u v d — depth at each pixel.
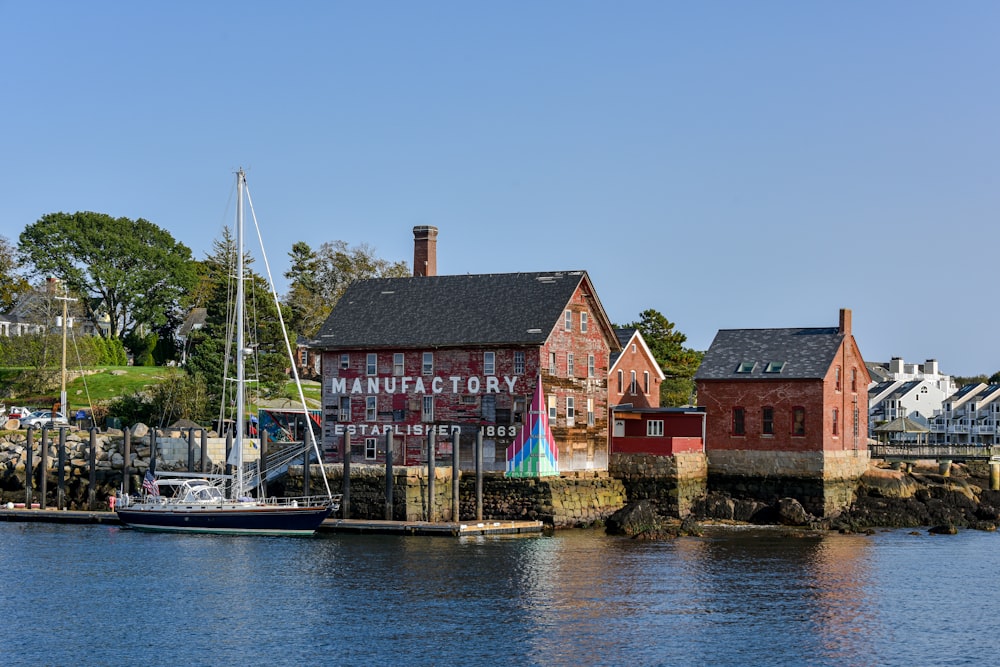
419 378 76.94
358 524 70.75
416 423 76.75
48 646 45.59
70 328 119.06
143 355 136.88
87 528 74.25
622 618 49.69
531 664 43.09
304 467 75.31
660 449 81.56
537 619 49.31
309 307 141.38
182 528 71.88
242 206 73.38
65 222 136.75
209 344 107.38
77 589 55.12
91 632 47.50
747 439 85.31
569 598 53.25
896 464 95.94
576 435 78.81
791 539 73.56
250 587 55.22
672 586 56.34
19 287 135.62
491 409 75.31
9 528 74.31
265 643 45.72
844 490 85.44
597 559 63.25
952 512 84.12
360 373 78.44
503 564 61.06
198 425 94.12
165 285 140.88
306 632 47.22
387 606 51.34
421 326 78.19
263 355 109.12
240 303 73.06
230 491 74.88
